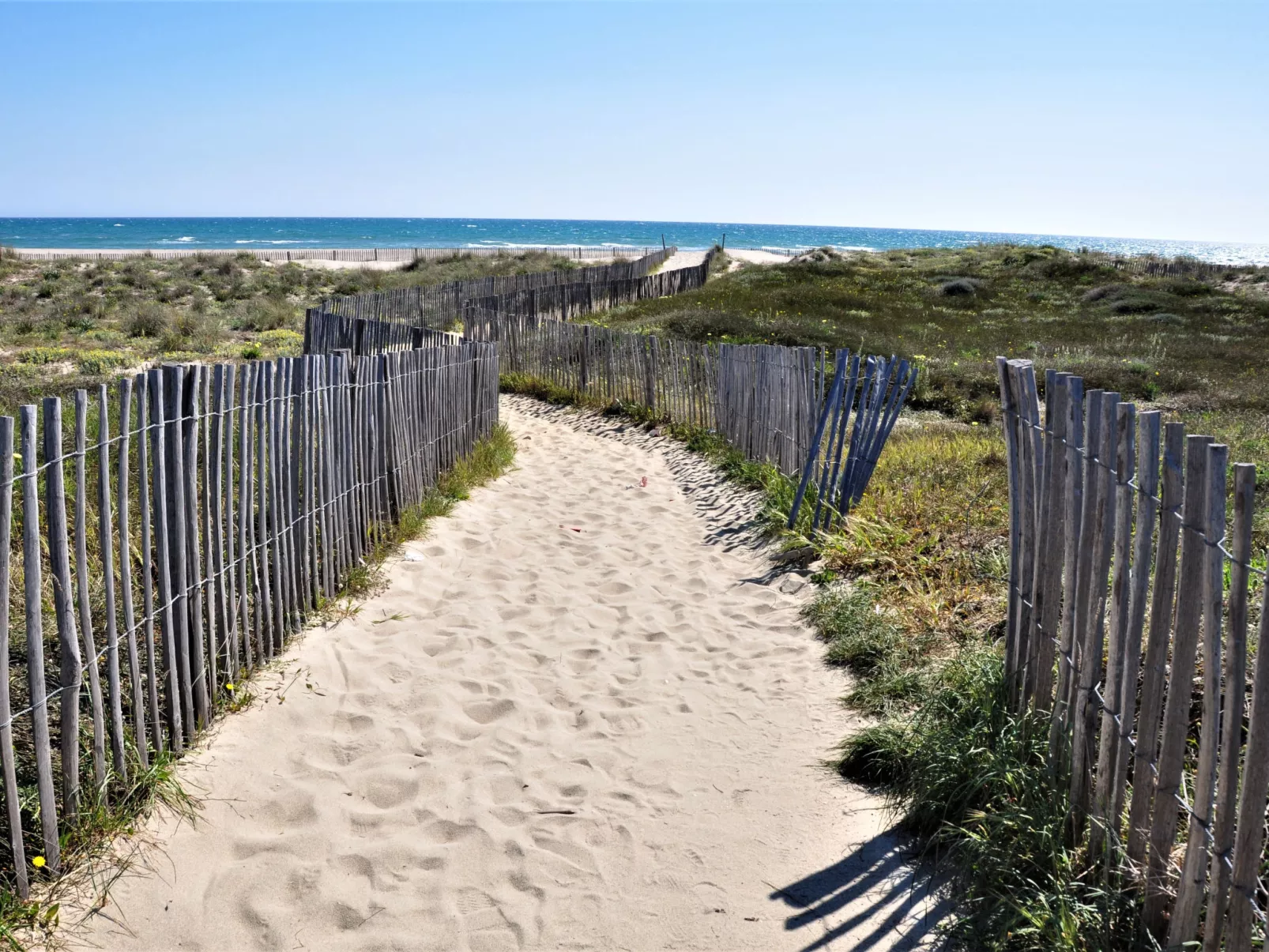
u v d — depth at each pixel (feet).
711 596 19.30
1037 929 8.19
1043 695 10.80
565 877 10.04
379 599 17.98
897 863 10.23
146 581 10.91
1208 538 6.92
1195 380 49.60
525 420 41.75
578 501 27.40
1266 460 27.12
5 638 8.43
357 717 13.24
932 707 12.58
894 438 33.88
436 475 26.40
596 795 11.69
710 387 34.42
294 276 111.34
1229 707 6.73
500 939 9.09
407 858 10.21
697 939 9.12
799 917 9.41
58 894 8.99
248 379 13.57
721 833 10.91
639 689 14.85
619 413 41.19
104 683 12.35
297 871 9.86
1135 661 8.18
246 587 13.61
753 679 15.25
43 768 9.02
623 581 19.94
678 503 27.30
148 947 8.68
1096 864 8.74
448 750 12.58
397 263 166.81
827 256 153.38
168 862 9.77
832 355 55.26
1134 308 92.79
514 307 59.16
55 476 9.13
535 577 20.03
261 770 11.71
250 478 13.83
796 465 25.90
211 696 12.60
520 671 15.29
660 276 104.01
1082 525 9.21
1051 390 10.16
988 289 108.37
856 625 16.35
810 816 11.25
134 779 10.57
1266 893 7.07
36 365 45.68
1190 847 7.22
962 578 17.72
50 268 124.77
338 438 17.99
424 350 25.02
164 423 11.40
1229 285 124.57
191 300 88.07
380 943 8.95
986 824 9.90
